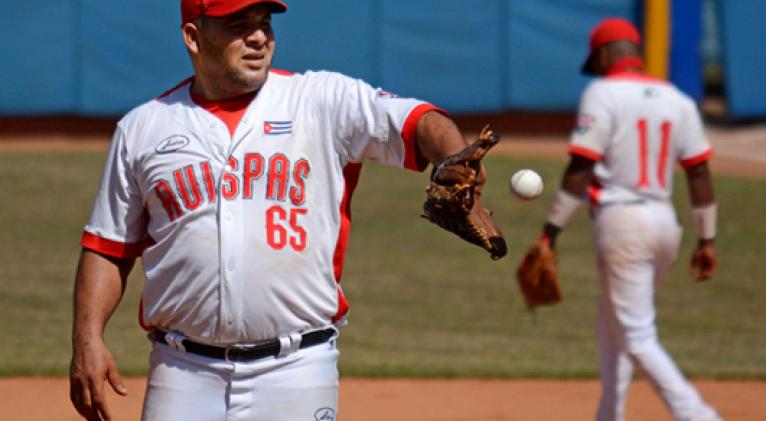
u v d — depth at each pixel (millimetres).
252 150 11758
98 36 67875
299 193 11766
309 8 69062
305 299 11906
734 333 32531
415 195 53312
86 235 12453
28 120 68875
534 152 64688
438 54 70500
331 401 12281
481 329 32500
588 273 40281
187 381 12156
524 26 70688
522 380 26500
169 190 11859
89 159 60156
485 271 40594
